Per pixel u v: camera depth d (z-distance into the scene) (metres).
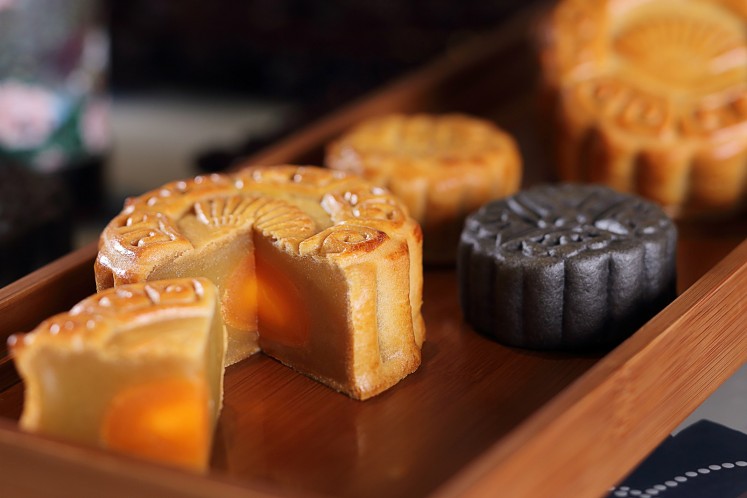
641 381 0.50
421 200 0.59
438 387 0.53
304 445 0.50
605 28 0.64
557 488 0.47
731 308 0.53
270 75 1.01
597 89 0.62
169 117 0.97
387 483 0.49
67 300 0.54
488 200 0.60
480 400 0.52
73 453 0.46
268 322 0.54
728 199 0.61
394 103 0.67
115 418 0.48
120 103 1.00
